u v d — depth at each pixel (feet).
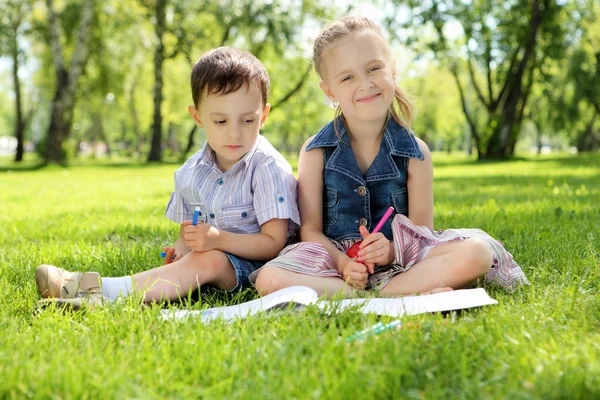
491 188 26.58
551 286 7.88
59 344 5.88
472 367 5.21
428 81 140.77
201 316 6.66
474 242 7.86
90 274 7.82
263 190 8.89
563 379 4.73
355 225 9.23
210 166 9.22
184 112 113.19
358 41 8.61
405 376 4.90
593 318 6.47
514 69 76.79
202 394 4.77
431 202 9.34
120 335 6.14
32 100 125.59
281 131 137.49
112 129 180.96
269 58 80.89
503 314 6.54
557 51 75.31
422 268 8.00
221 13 71.51
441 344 5.49
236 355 5.43
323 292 7.85
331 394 4.57
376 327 6.03
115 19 74.23
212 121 8.54
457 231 8.55
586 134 124.26
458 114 154.92
